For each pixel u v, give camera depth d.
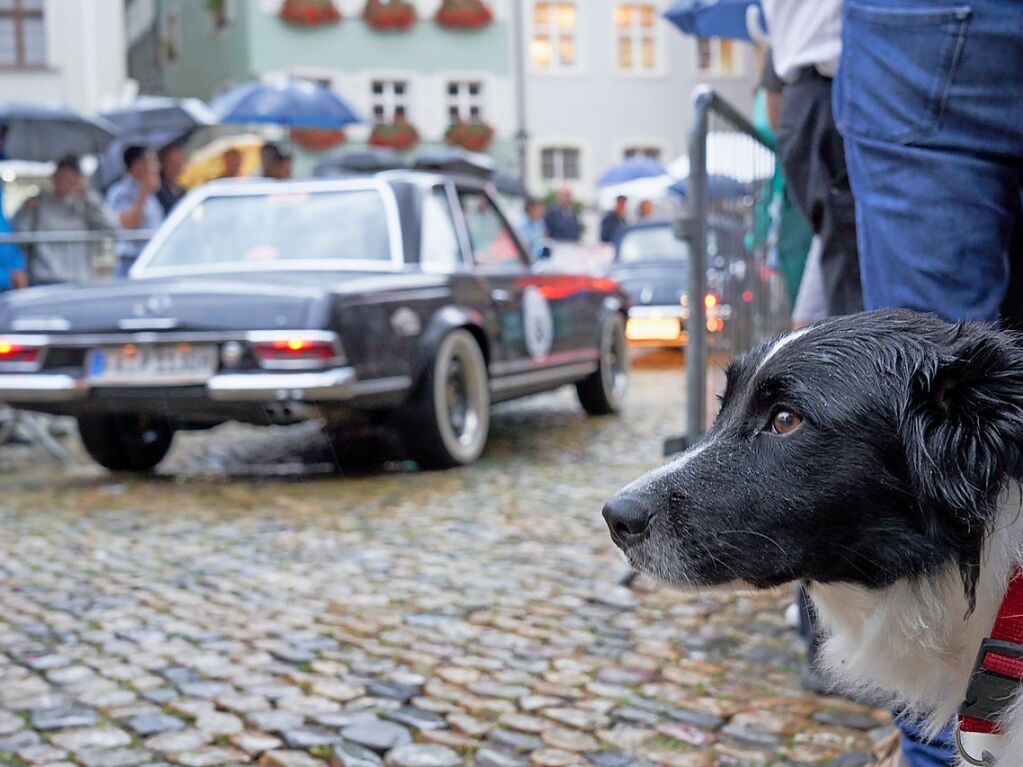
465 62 28.56
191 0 30.41
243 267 6.99
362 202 7.18
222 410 6.14
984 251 2.65
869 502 2.02
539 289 8.15
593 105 29.91
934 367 1.92
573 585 4.67
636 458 7.46
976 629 2.00
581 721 3.35
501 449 7.86
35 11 21.94
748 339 5.54
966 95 2.59
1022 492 1.87
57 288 6.67
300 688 3.63
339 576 4.84
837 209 3.45
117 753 3.18
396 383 6.43
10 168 13.32
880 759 2.88
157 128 12.07
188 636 4.12
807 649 3.59
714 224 4.83
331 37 27.44
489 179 16.41
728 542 2.14
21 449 8.36
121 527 5.73
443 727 3.32
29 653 3.97
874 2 2.71
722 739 3.22
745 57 31.03
